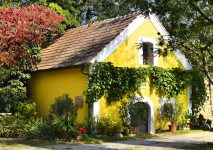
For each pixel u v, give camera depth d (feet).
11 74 68.54
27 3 91.50
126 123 61.16
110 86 60.03
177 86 69.10
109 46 60.75
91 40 66.23
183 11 44.32
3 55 66.85
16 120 59.00
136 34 64.80
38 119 60.34
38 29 70.79
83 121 59.21
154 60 66.64
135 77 62.54
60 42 73.92
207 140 57.26
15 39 67.97
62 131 53.98
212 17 45.06
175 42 47.16
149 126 64.95
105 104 59.62
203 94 72.74
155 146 50.57
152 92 65.92
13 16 69.46
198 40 47.19
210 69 50.21
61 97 63.21
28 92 71.92
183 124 69.26
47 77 68.13
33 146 48.70
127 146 50.16
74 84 61.62
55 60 66.33
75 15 98.53
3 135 57.00
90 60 57.67
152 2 44.50
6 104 66.80
